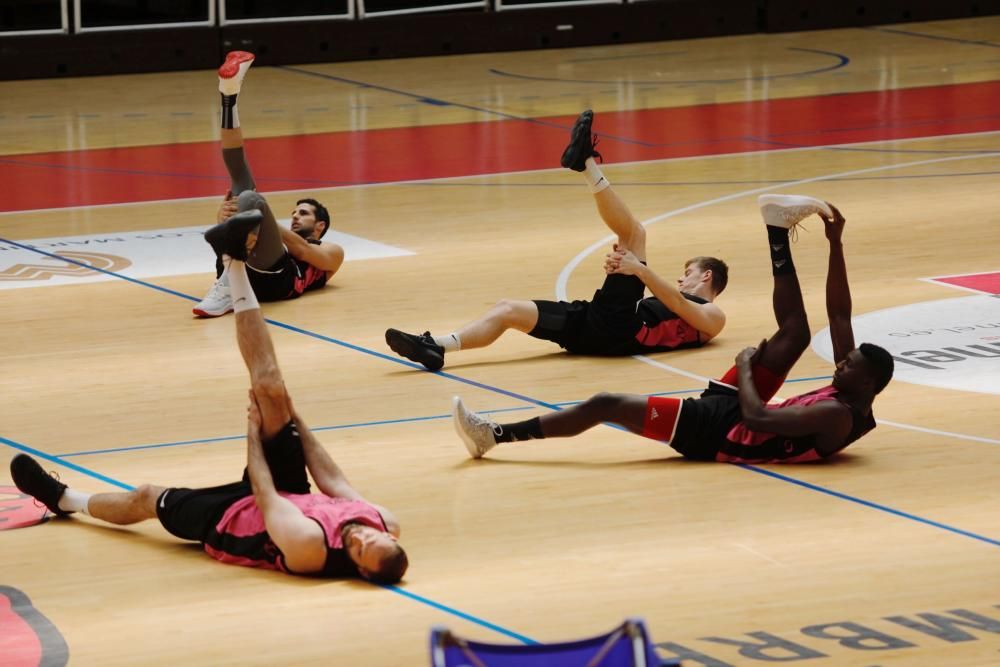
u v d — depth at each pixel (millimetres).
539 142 23312
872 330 12445
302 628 6844
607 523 8234
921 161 21047
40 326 13227
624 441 9859
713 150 22359
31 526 8406
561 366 11727
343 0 33062
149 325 13250
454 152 22531
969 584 7207
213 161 22047
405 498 8719
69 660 6531
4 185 20266
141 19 31734
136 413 10602
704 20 35469
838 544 7812
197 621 6961
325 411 10555
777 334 9195
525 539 8008
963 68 30109
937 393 10680
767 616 6859
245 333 7637
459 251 16125
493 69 31562
